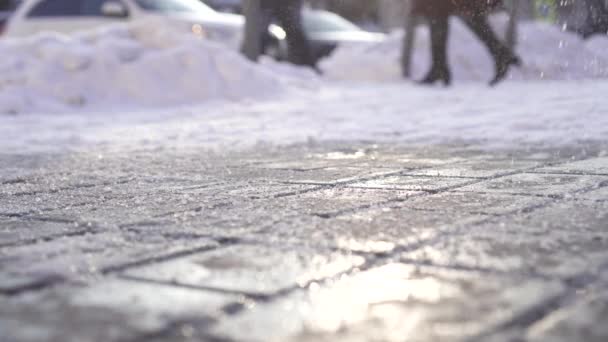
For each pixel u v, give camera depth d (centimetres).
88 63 920
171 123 707
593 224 222
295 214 249
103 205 279
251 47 1203
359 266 179
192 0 1336
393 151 454
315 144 507
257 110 820
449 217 238
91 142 557
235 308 149
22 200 296
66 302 155
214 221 240
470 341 128
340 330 135
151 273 177
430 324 136
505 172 343
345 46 1558
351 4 3425
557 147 440
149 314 146
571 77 1282
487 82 1296
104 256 195
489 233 213
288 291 160
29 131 653
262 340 131
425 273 171
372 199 278
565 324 136
